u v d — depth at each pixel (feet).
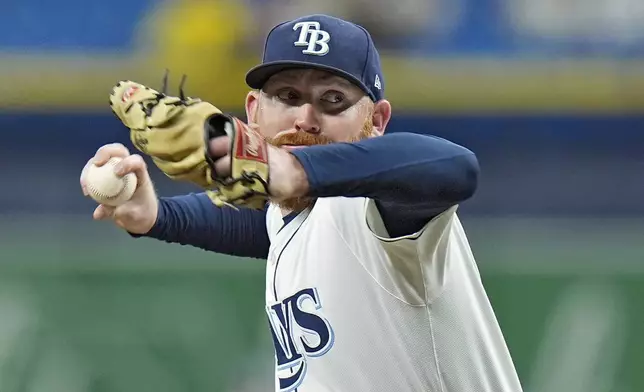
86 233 87.15
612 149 104.63
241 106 107.76
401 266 27.35
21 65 107.45
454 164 22.53
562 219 96.99
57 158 103.96
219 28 108.06
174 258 80.94
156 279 79.71
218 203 20.44
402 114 106.83
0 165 102.73
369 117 30.25
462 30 110.32
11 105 105.09
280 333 30.42
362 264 28.35
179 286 80.02
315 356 29.12
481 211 100.07
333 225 29.12
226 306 79.10
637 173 103.19
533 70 107.55
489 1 110.32
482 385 29.32
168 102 20.35
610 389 78.69
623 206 101.50
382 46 108.47
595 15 109.91
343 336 28.60
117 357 78.33
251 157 20.27
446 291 28.43
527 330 80.84
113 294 79.77
